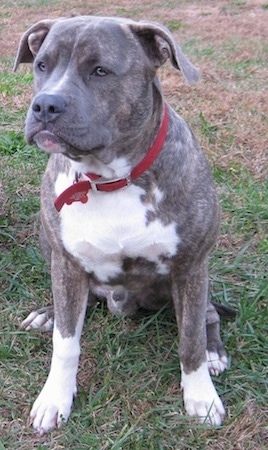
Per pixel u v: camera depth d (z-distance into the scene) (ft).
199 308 5.32
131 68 4.91
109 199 5.10
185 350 5.36
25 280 6.52
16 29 16.16
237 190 7.59
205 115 9.37
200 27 15.87
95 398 5.45
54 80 4.80
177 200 5.15
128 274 5.36
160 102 5.14
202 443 5.18
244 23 16.14
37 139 4.75
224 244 6.95
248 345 5.88
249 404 5.44
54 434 5.25
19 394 5.54
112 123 4.91
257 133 8.77
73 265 5.32
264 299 6.29
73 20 4.97
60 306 5.32
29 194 7.61
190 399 5.39
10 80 10.90
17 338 5.95
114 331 6.01
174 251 5.20
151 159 5.08
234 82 11.05
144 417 5.33
